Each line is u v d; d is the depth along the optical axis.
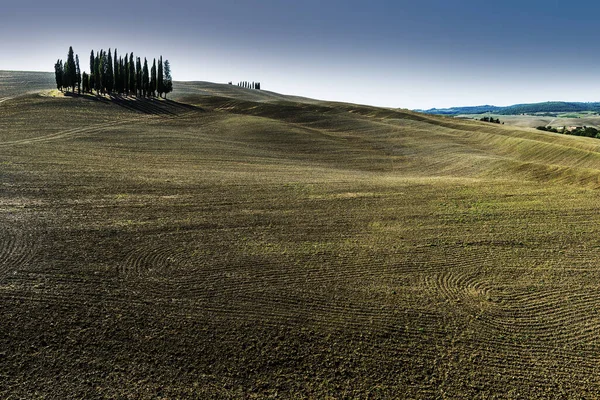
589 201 26.55
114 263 16.14
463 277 16.56
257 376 10.81
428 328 13.13
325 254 18.17
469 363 11.66
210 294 14.40
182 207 23.75
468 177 37.12
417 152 51.50
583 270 17.28
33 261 15.76
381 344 12.27
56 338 11.60
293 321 13.15
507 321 13.69
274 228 21.17
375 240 20.05
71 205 22.66
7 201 22.44
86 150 40.25
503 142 53.19
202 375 10.72
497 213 24.41
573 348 12.44
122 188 26.91
